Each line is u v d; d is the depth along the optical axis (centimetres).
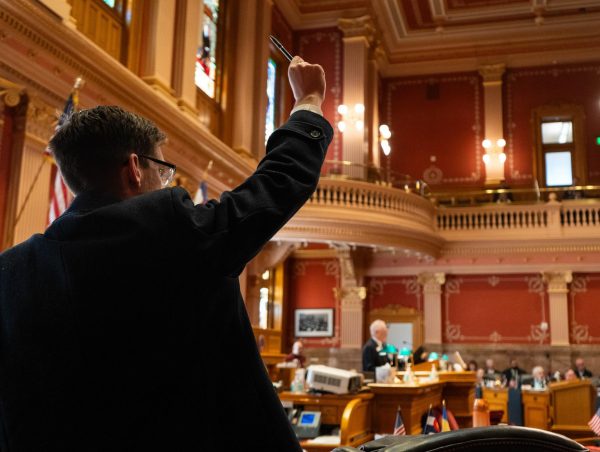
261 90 1341
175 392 112
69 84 677
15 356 113
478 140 1820
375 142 1684
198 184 977
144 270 112
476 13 1742
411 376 670
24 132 629
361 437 566
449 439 141
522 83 1827
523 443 147
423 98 1873
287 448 123
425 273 1703
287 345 1769
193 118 980
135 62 919
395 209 1490
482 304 1673
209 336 116
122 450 109
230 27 1295
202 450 114
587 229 1605
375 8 1672
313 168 130
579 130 1766
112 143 126
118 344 111
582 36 1766
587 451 156
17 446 110
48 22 617
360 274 1731
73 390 109
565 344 1597
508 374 1559
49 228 123
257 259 1450
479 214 1672
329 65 1630
